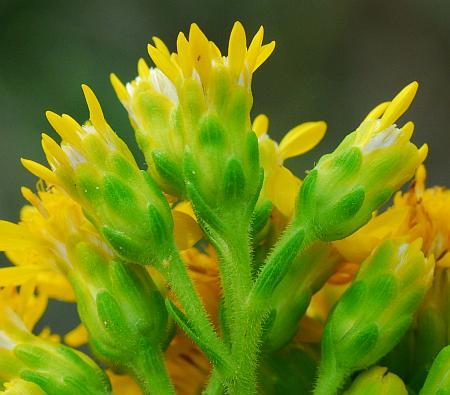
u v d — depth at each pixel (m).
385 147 0.08
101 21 0.20
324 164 0.08
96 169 0.08
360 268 0.08
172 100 0.08
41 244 0.08
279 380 0.08
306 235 0.08
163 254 0.08
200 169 0.08
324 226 0.08
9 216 0.18
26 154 0.18
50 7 0.20
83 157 0.08
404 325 0.08
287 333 0.08
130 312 0.08
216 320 0.08
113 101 0.19
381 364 0.08
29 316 0.08
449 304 0.08
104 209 0.08
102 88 0.19
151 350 0.08
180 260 0.08
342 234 0.08
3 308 0.08
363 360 0.08
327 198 0.08
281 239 0.08
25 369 0.08
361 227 0.08
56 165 0.08
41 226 0.08
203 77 0.08
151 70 0.08
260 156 0.08
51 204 0.08
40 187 0.09
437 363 0.08
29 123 0.19
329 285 0.09
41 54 0.19
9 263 0.17
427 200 0.09
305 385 0.08
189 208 0.08
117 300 0.08
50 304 0.17
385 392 0.08
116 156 0.08
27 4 0.20
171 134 0.08
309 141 0.09
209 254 0.08
